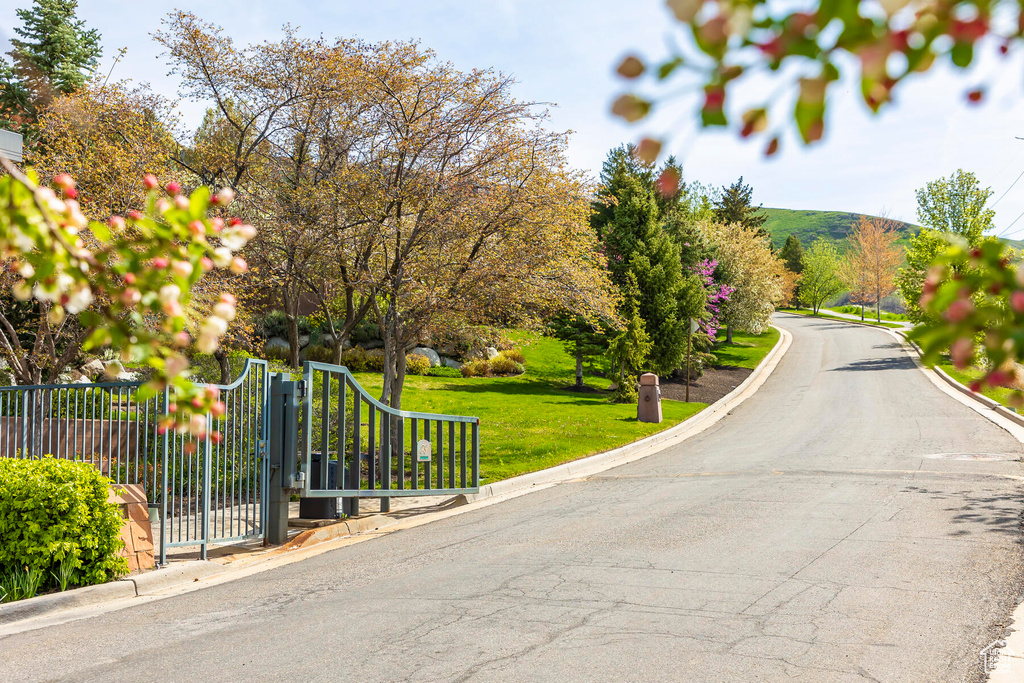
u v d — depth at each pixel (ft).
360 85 51.37
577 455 56.39
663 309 112.27
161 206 5.14
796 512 33.22
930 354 3.34
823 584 22.29
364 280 50.96
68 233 5.28
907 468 45.42
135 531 26.53
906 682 15.12
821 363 141.79
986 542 26.73
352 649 17.97
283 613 21.61
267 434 32.63
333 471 37.29
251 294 50.57
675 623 19.03
